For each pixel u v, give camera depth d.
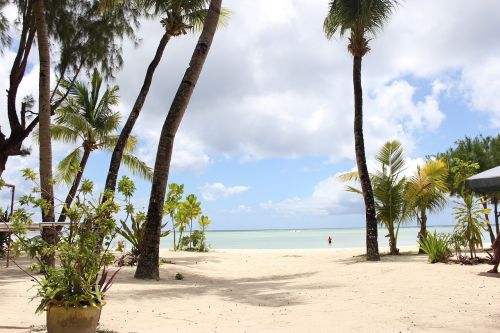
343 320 5.43
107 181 13.67
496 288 7.33
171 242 51.88
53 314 4.24
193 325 5.28
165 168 10.52
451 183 20.16
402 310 5.89
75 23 17.22
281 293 7.93
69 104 20.83
